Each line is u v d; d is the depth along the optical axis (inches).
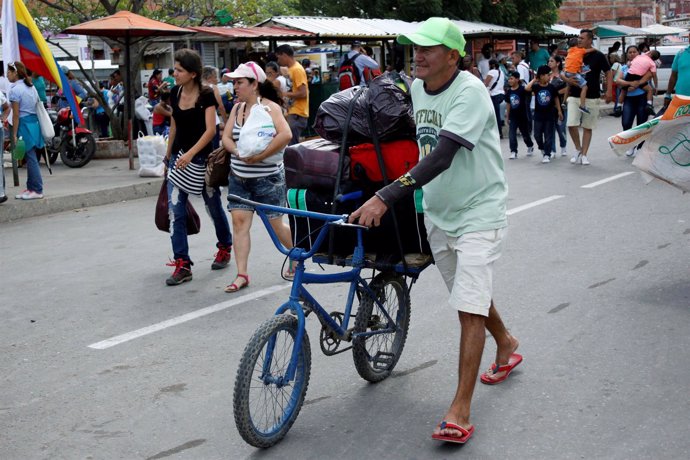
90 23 606.5
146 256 328.2
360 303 180.4
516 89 575.8
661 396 174.1
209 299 262.8
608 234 322.3
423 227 172.7
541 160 561.6
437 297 251.6
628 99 528.7
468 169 158.2
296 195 179.5
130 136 568.1
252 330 231.6
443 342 213.3
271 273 290.5
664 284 253.0
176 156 279.9
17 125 433.1
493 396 178.1
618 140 239.8
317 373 196.5
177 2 842.2
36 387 197.0
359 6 1259.8
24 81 431.8
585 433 159.3
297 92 531.2
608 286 254.4
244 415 151.6
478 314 156.5
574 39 517.0
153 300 265.4
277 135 259.1
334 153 178.5
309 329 229.5
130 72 672.4
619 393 176.6
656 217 347.6
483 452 153.9
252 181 263.6
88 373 204.7
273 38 746.8
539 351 203.3
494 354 201.6
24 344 228.7
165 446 163.3
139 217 418.6
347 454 156.2
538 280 264.4
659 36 1744.6
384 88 173.2
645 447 152.7
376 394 182.9
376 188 177.0
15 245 362.3
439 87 157.2
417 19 1218.6
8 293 282.5
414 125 172.7
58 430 172.9
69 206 450.6
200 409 180.1
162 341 225.6
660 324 217.9
